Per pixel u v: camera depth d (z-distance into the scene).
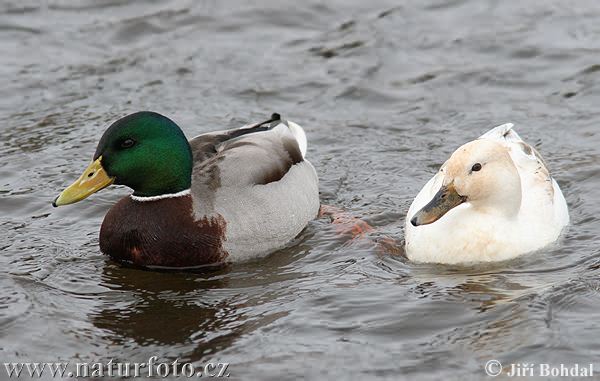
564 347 11.50
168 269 13.86
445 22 21.55
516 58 20.06
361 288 13.07
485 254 13.70
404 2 22.44
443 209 13.38
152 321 12.46
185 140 13.95
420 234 13.92
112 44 21.05
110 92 19.33
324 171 16.56
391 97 18.95
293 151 15.30
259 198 14.23
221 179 14.15
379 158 16.92
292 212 14.58
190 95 19.23
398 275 13.47
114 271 13.76
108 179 13.67
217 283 13.45
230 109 18.75
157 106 18.84
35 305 12.80
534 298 12.56
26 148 17.31
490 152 13.53
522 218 13.88
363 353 11.57
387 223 14.98
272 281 13.45
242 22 21.89
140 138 13.64
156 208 13.84
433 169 16.52
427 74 19.67
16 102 18.91
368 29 21.44
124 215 13.90
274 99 19.08
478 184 13.47
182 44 21.08
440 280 13.24
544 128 17.62
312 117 18.42
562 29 21.02
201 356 11.64
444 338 11.80
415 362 11.35
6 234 14.66
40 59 20.42
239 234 13.97
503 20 21.50
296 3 22.42
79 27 21.67
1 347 11.88
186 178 13.93
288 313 12.51
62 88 19.42
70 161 16.84
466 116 18.20
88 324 12.39
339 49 20.72
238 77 19.81
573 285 12.83
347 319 12.30
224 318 12.48
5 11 22.19
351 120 18.27
